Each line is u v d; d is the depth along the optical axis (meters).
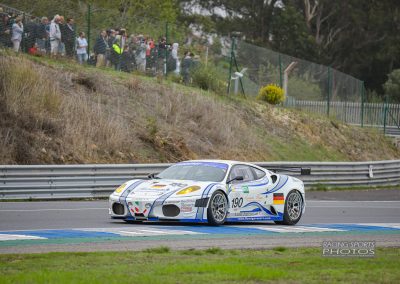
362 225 36.41
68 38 66.75
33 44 64.25
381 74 158.75
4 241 25.38
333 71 92.44
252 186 34.41
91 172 47.34
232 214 33.34
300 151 76.25
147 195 31.89
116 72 69.62
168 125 64.75
